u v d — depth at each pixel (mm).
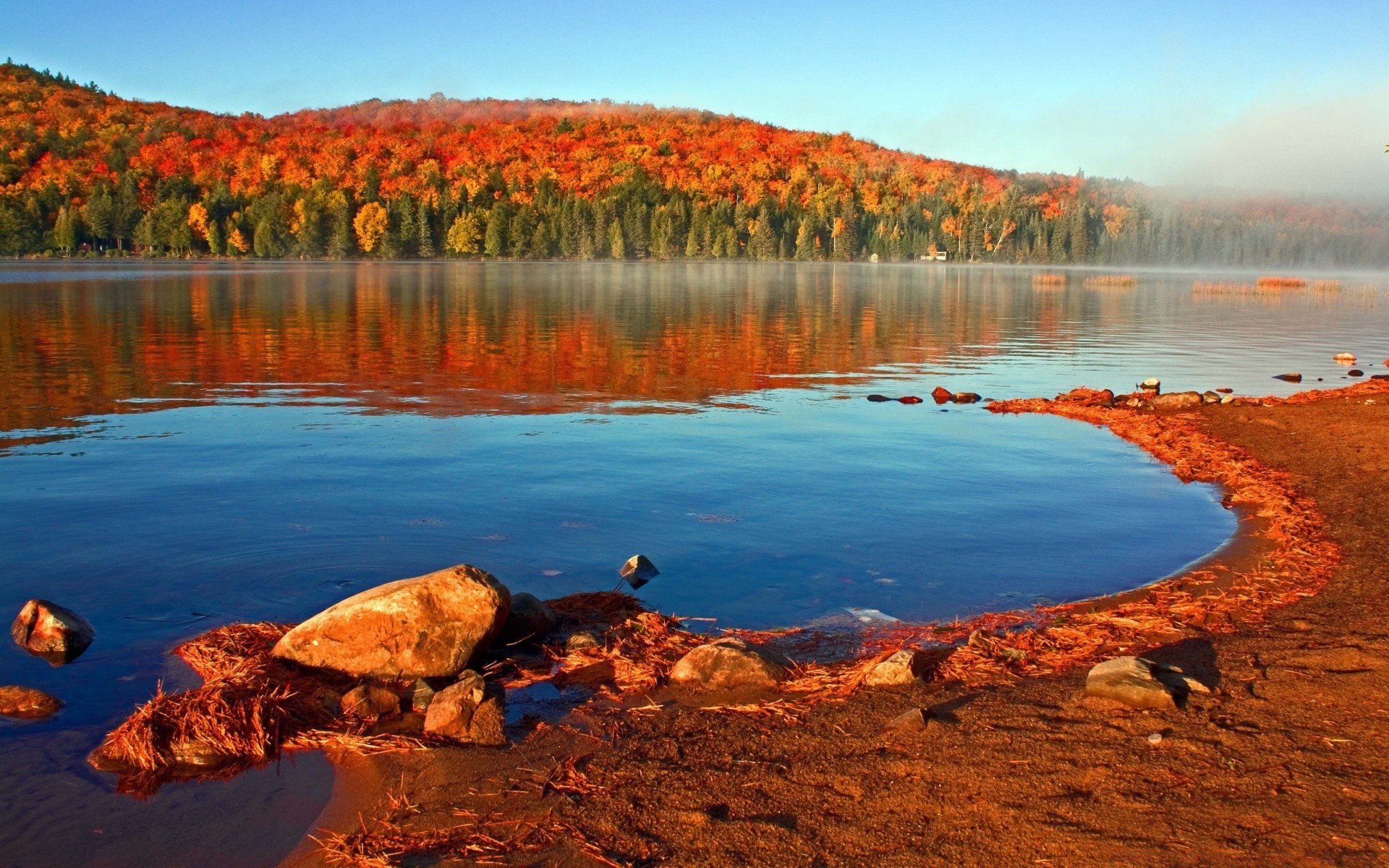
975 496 9055
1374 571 6602
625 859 3445
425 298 40719
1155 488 9461
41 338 22109
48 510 8094
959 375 18391
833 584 6676
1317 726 4070
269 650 5430
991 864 3240
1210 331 29672
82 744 4488
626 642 5652
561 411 13477
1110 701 4500
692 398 14883
